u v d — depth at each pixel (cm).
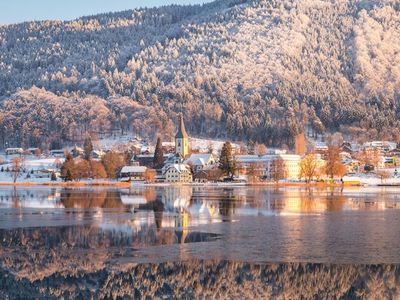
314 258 7300
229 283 6306
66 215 12262
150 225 10419
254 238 8794
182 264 7025
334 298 5859
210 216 12025
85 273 6688
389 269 6806
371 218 11625
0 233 9375
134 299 5853
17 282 6359
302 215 12300
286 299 5819
